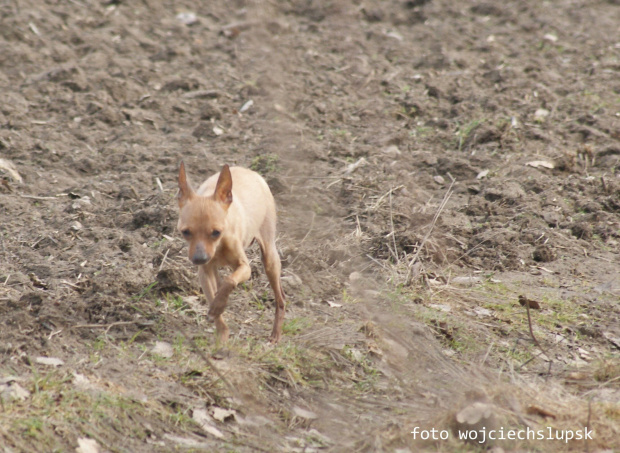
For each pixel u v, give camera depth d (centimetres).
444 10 2406
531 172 1405
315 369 855
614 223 1260
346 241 1170
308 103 1702
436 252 1145
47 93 1675
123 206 1239
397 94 1775
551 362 906
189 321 920
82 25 2097
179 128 1586
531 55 2036
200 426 743
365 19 2366
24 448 657
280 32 2194
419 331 938
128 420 723
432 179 1402
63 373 765
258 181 940
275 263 918
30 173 1343
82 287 963
